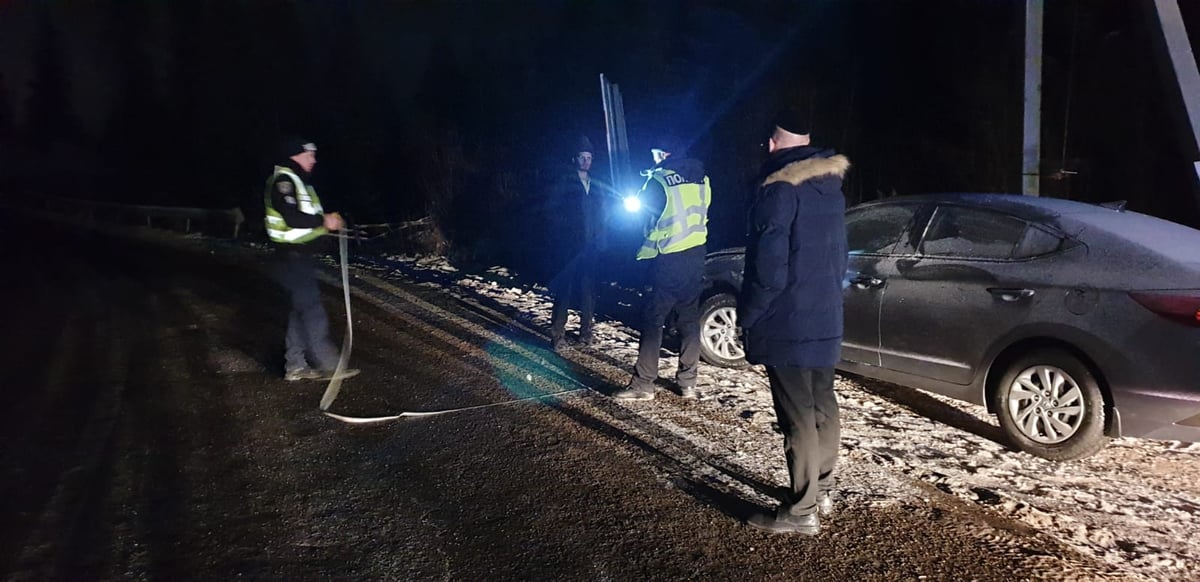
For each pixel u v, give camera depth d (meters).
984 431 5.37
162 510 4.18
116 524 4.04
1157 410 4.43
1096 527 3.99
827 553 3.74
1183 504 4.29
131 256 16.42
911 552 3.74
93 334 8.42
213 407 5.82
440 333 8.07
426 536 3.89
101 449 5.04
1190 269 4.45
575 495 4.32
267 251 16.36
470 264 13.72
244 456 4.89
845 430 5.34
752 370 6.65
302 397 6.04
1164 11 7.54
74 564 3.66
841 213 3.69
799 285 3.61
